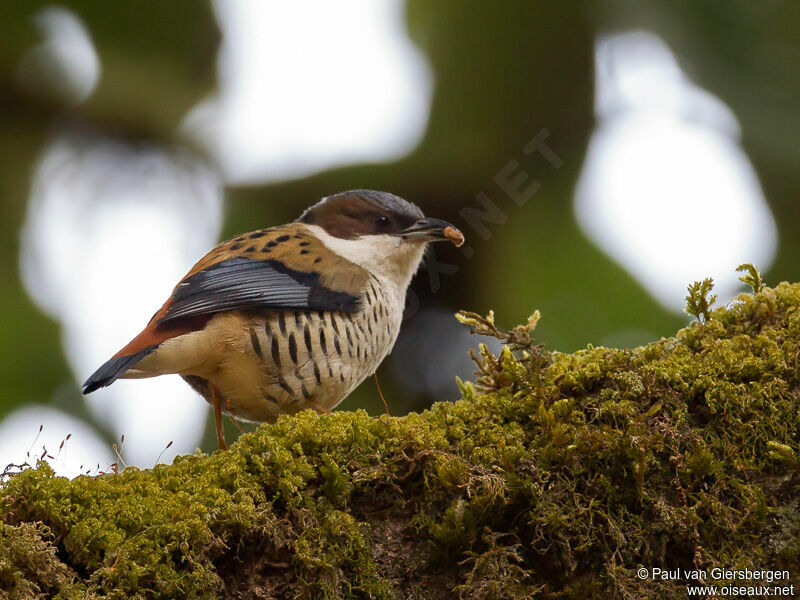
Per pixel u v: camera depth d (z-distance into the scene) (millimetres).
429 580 7066
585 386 7629
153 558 6492
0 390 14375
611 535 6934
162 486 6988
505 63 15156
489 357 8078
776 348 7488
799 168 14852
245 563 6863
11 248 15602
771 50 14438
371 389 15461
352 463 7203
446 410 7723
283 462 7078
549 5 14789
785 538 6875
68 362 14891
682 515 6938
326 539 6914
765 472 7109
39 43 16219
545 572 7078
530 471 7105
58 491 6672
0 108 16203
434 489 7180
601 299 14836
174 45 16766
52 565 6348
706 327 8000
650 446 7086
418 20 15516
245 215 16000
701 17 14391
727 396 7285
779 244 15570
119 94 16297
